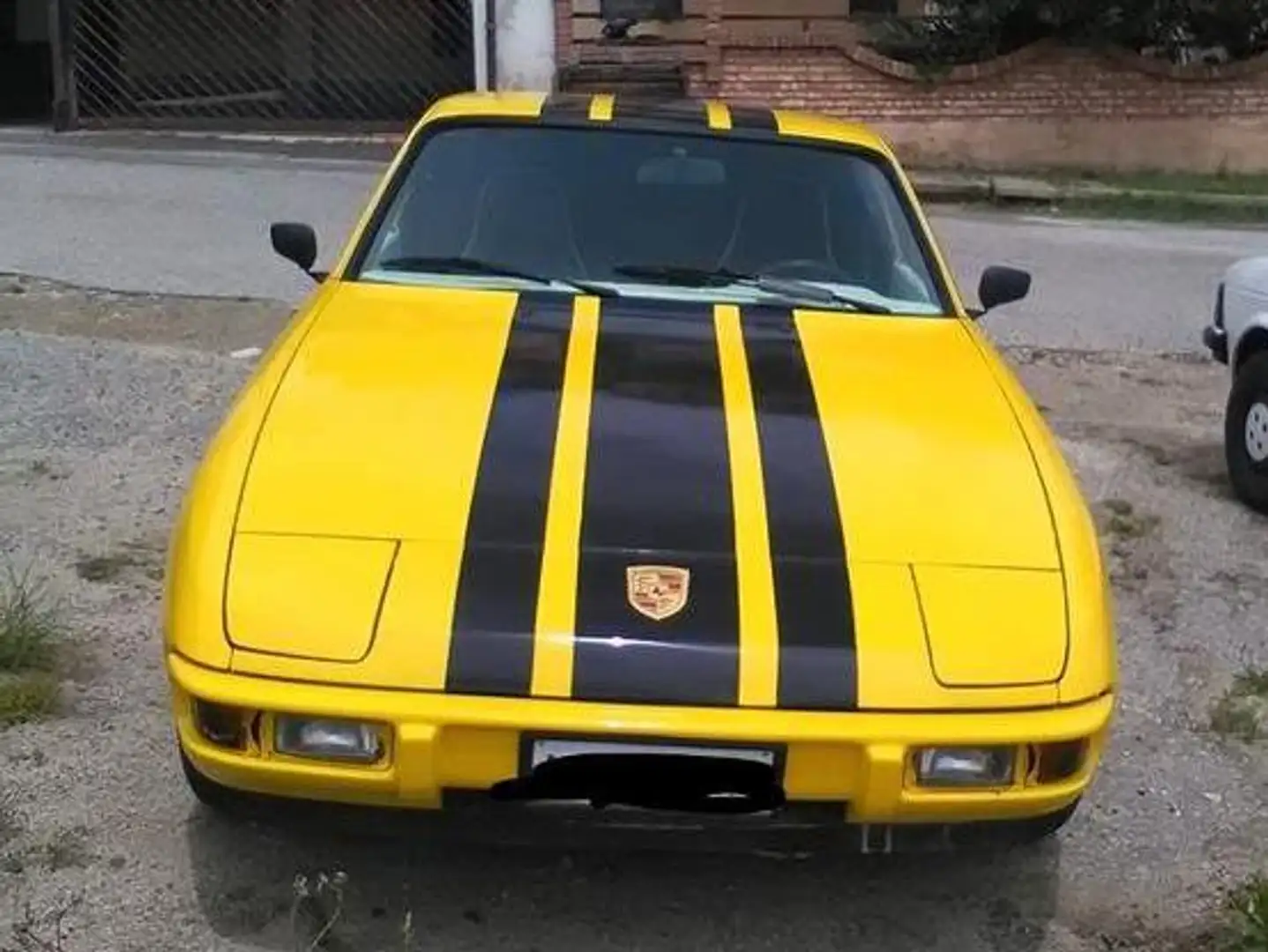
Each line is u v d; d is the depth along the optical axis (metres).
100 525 5.53
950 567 3.18
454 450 3.39
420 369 3.74
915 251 4.63
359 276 4.39
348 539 3.12
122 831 3.60
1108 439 7.48
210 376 7.54
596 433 3.48
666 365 3.84
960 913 3.50
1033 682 3.02
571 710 2.88
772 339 4.07
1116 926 3.49
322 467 3.31
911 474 3.45
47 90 18.17
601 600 3.01
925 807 2.97
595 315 4.14
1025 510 3.39
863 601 3.07
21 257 9.87
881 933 3.41
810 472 3.40
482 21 16.06
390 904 3.39
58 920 3.26
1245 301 6.51
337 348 3.85
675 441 3.47
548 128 4.75
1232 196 15.18
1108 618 3.26
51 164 13.55
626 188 4.61
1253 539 6.12
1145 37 16.47
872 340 4.15
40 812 3.65
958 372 4.01
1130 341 9.58
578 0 16.06
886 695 2.94
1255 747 4.37
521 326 4.04
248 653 2.94
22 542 5.32
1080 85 16.30
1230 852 3.80
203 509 3.24
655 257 4.44
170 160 14.15
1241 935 3.40
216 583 3.04
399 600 3.00
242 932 3.26
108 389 7.21
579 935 3.33
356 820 3.02
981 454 3.57
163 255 10.15
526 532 3.15
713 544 3.15
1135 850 3.80
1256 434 6.40
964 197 14.93
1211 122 16.53
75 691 4.25
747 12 16.84
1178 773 4.19
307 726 2.91
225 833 3.61
